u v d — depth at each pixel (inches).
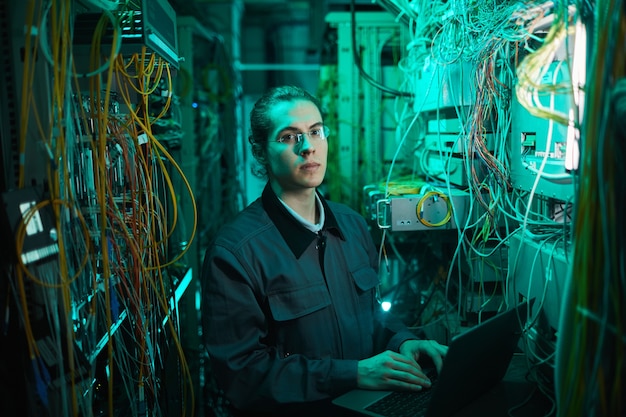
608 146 35.7
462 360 48.4
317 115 62.9
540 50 44.9
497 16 56.9
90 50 54.9
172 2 114.0
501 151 67.7
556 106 52.9
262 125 63.5
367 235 73.7
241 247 61.9
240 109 198.7
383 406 54.4
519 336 57.2
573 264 39.9
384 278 115.6
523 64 46.1
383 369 57.8
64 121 47.2
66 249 48.4
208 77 161.6
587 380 38.3
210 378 121.0
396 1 94.3
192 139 122.9
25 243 42.8
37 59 45.4
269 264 62.4
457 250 72.8
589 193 37.4
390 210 79.0
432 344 64.0
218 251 61.7
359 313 67.1
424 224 78.5
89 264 53.7
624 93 35.2
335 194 126.3
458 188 84.8
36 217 44.6
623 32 35.0
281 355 63.3
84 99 58.6
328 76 127.2
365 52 120.8
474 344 49.0
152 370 63.6
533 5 49.4
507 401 55.2
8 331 44.1
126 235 58.2
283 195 65.5
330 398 58.2
